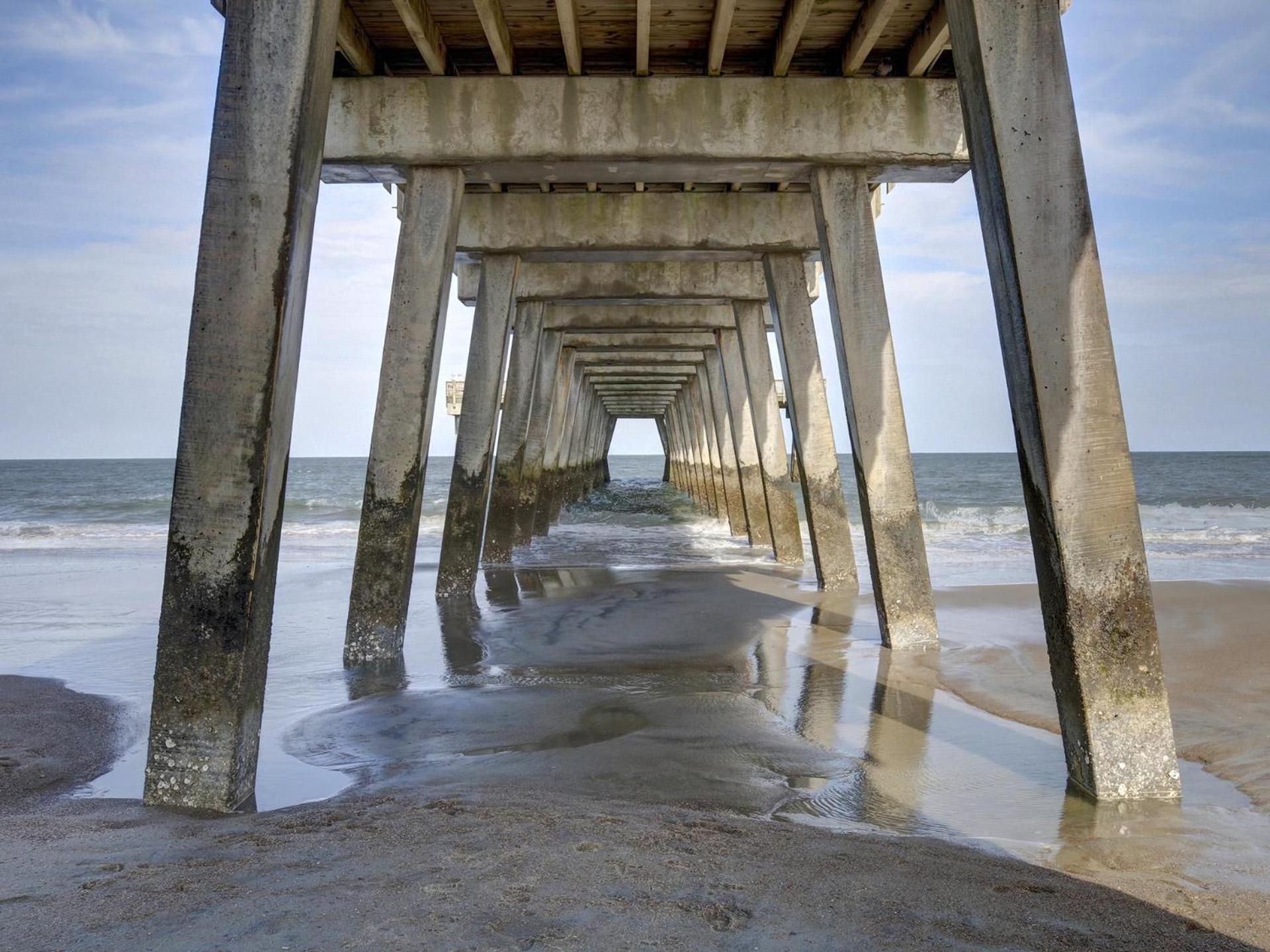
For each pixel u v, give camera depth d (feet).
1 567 51.80
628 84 27.84
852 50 26.96
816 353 38.42
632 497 126.31
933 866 10.05
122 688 21.99
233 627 13.28
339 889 8.67
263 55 13.38
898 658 24.32
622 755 15.93
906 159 27.68
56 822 11.89
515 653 26.09
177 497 13.37
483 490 39.47
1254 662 21.90
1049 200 13.53
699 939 7.68
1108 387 13.52
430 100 27.89
